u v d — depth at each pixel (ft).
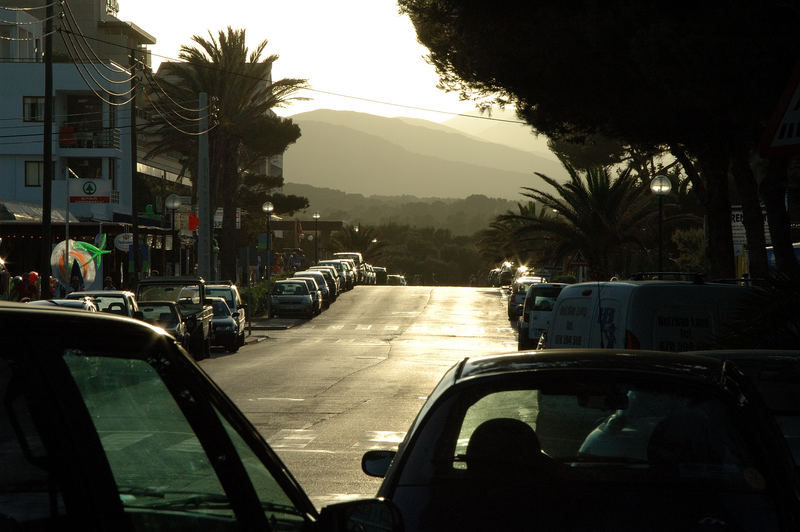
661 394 19.85
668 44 63.31
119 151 292.20
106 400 9.34
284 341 181.16
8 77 282.56
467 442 19.60
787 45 60.95
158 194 327.67
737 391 20.08
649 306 47.03
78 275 159.94
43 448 8.49
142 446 9.70
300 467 51.88
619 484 18.45
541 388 20.11
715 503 17.97
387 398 86.28
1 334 8.62
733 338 46.65
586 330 50.88
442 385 21.20
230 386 96.32
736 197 227.40
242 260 188.85
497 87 93.40
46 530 8.32
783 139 28.48
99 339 9.55
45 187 132.57
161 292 141.08
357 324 227.81
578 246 197.98
